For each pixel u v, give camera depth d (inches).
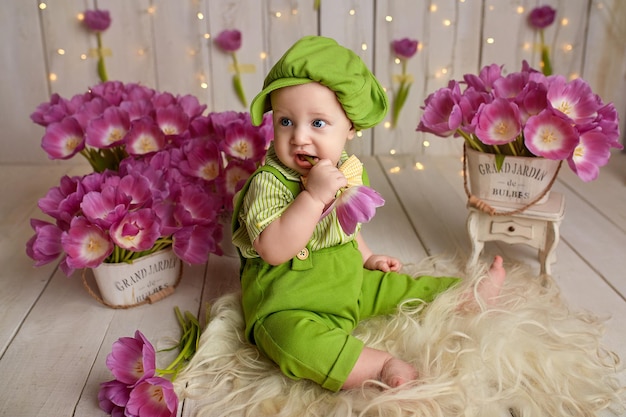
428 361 47.5
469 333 50.6
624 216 77.3
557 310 55.3
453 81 63.4
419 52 95.7
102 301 58.7
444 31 94.7
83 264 53.8
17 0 90.6
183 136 70.2
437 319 51.9
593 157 55.9
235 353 50.8
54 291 62.0
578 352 48.6
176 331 55.6
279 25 94.0
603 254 68.0
